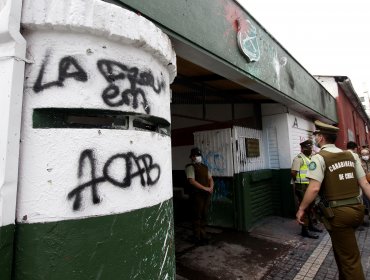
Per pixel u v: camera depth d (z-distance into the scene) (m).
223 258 4.09
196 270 3.70
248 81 4.27
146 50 1.71
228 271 3.66
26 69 1.36
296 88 6.07
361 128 19.38
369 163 6.34
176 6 2.62
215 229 5.60
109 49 1.51
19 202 1.28
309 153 5.30
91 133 1.41
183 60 3.65
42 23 1.35
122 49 1.57
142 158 1.62
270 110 6.78
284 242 4.77
